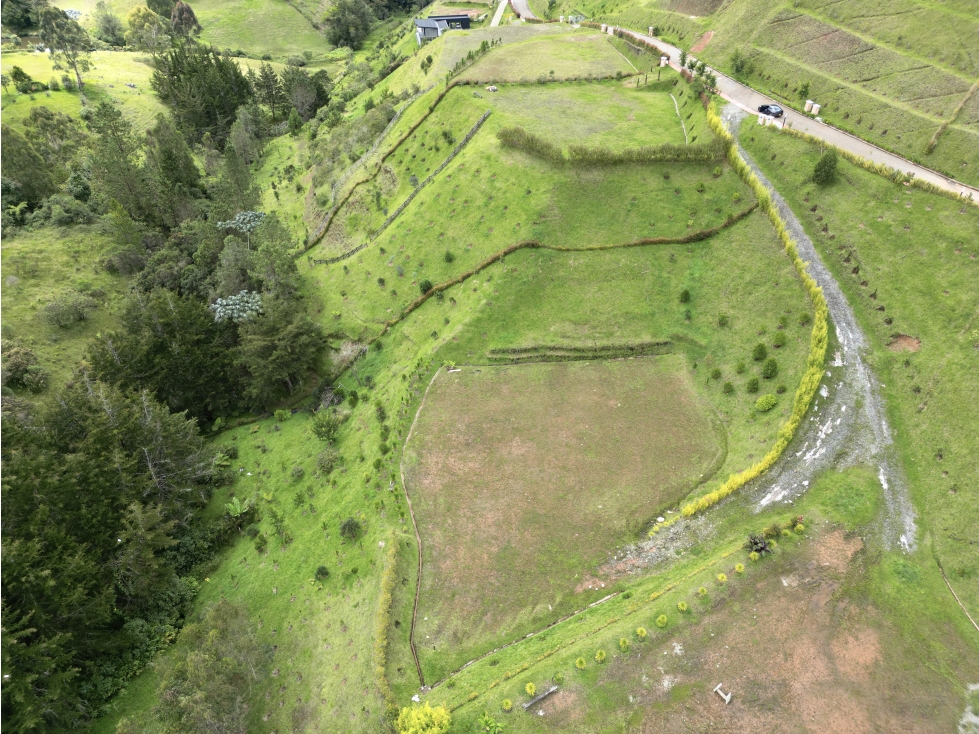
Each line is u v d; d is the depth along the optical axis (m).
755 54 92.50
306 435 66.38
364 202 94.19
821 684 36.75
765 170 73.19
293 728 40.81
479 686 39.19
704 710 36.03
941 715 35.41
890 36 79.19
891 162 68.44
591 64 106.31
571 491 51.78
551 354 64.62
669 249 69.62
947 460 46.66
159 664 41.88
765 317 60.19
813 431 50.03
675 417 56.97
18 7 171.25
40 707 37.88
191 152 131.38
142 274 88.69
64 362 77.69
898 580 41.59
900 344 54.12
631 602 42.75
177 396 68.75
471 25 160.75
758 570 42.31
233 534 56.81
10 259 88.00
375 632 43.19
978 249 55.38
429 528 50.44
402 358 69.88
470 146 86.06
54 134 120.62
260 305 75.25
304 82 146.00
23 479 44.94
